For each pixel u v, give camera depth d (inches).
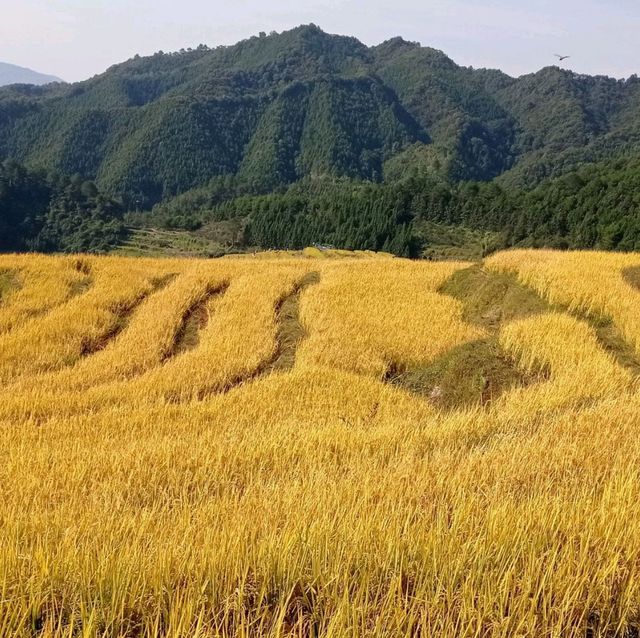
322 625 133.4
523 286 783.1
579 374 468.1
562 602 137.3
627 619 142.7
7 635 132.6
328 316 812.0
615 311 617.3
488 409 476.4
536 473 247.6
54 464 333.1
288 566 154.9
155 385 586.2
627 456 254.7
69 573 155.0
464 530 172.4
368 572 150.9
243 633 127.2
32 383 629.6
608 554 157.1
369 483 241.6
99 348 781.9
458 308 853.2
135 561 155.5
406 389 592.7
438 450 321.4
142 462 324.2
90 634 127.3
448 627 130.1
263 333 780.0
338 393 530.0
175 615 129.8
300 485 251.3
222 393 562.6
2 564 154.8
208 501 243.0
